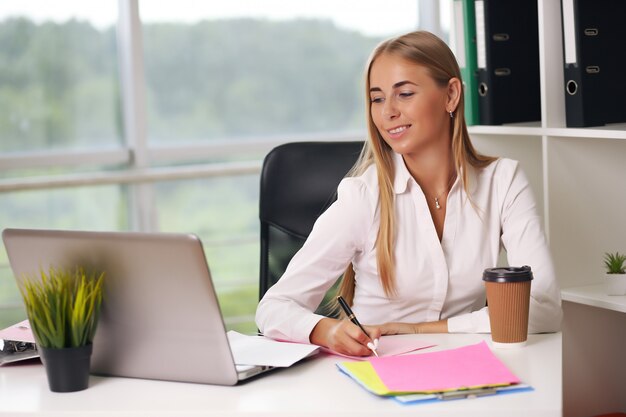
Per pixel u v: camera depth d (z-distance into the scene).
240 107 4.22
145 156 4.06
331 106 4.36
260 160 4.29
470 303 2.15
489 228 2.15
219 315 1.59
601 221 2.68
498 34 2.76
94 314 1.65
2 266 3.84
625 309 2.39
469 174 2.14
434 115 2.08
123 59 4.02
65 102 3.95
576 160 2.63
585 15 2.48
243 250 4.29
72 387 1.63
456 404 1.47
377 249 2.10
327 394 1.55
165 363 1.66
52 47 3.91
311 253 2.11
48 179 3.73
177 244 1.56
